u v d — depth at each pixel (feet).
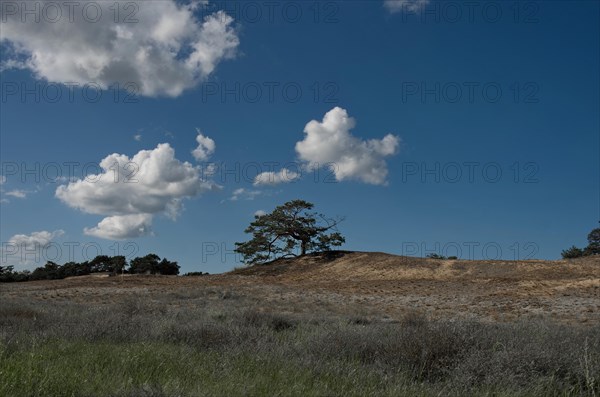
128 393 18.90
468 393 21.56
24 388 19.22
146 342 32.99
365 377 23.72
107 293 122.83
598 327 39.27
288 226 213.66
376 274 171.42
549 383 22.20
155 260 241.14
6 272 239.09
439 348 26.68
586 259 158.81
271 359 27.02
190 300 101.24
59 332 36.73
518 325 35.60
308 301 97.14
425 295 108.99
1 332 34.47
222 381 21.71
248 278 178.60
